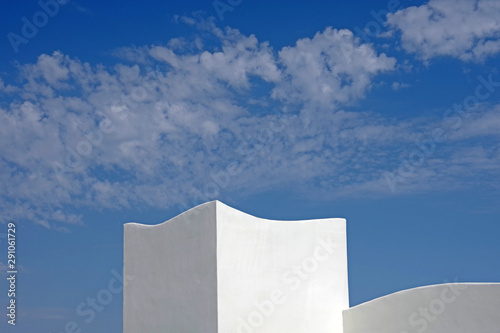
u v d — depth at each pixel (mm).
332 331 21000
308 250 20750
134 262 21469
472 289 18281
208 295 18781
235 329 18781
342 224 21859
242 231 19344
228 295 18766
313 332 20500
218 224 18812
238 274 19062
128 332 21328
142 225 21391
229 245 18984
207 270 18891
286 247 20250
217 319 18453
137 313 21094
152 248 20859
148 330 20625
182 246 19781
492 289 17938
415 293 19438
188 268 19500
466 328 18281
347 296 21703
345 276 21703
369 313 20516
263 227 19812
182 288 19625
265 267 19672
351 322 20922
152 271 20750
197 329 18984
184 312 19469
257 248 19578
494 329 17812
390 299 20016
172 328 19797
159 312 20312
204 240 19078
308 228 20875
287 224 20422
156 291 20516
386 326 20047
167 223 20422
